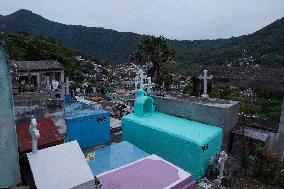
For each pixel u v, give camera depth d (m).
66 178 5.81
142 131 13.09
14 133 5.82
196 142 10.85
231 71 37.59
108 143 13.88
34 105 9.09
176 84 36.75
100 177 7.94
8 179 5.85
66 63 40.31
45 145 7.36
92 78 53.62
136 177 8.00
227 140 12.99
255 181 11.83
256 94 33.44
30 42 38.19
